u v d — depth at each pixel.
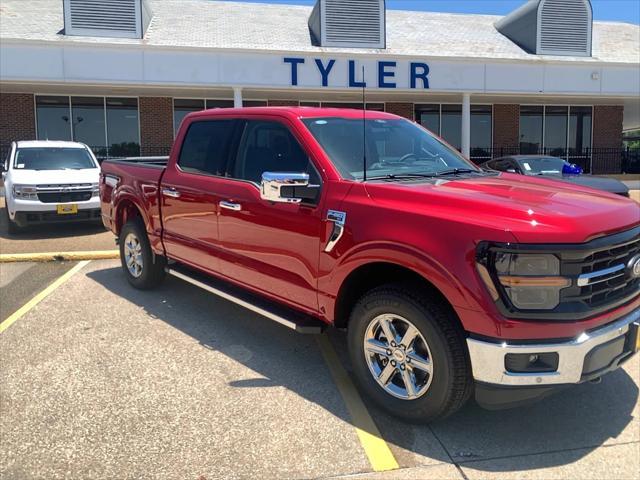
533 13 21.44
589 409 3.66
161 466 2.98
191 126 5.21
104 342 4.64
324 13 19.11
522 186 3.67
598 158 23.94
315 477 2.90
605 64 19.56
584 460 3.08
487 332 2.90
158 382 3.93
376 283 3.71
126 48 16.31
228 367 4.19
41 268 7.25
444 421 3.47
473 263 2.91
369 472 2.95
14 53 15.79
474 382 3.03
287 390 3.83
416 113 22.19
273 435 3.28
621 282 3.19
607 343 3.03
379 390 3.48
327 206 3.63
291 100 20.98
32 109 19.25
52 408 3.56
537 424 3.46
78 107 19.64
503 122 22.92
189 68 16.77
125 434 3.27
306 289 3.84
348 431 3.33
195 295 5.96
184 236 5.11
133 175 5.93
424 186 3.49
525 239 2.83
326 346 4.62
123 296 5.93
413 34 22.75
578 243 2.87
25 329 4.93
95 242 9.06
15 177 9.78
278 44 19.31
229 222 4.44
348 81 17.83
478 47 21.69
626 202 3.51
